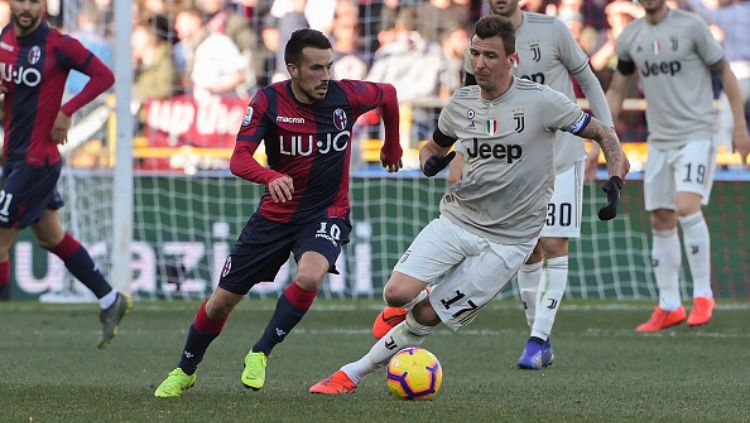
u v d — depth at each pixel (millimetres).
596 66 50938
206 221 44031
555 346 28766
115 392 19781
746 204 45031
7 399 18609
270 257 19156
